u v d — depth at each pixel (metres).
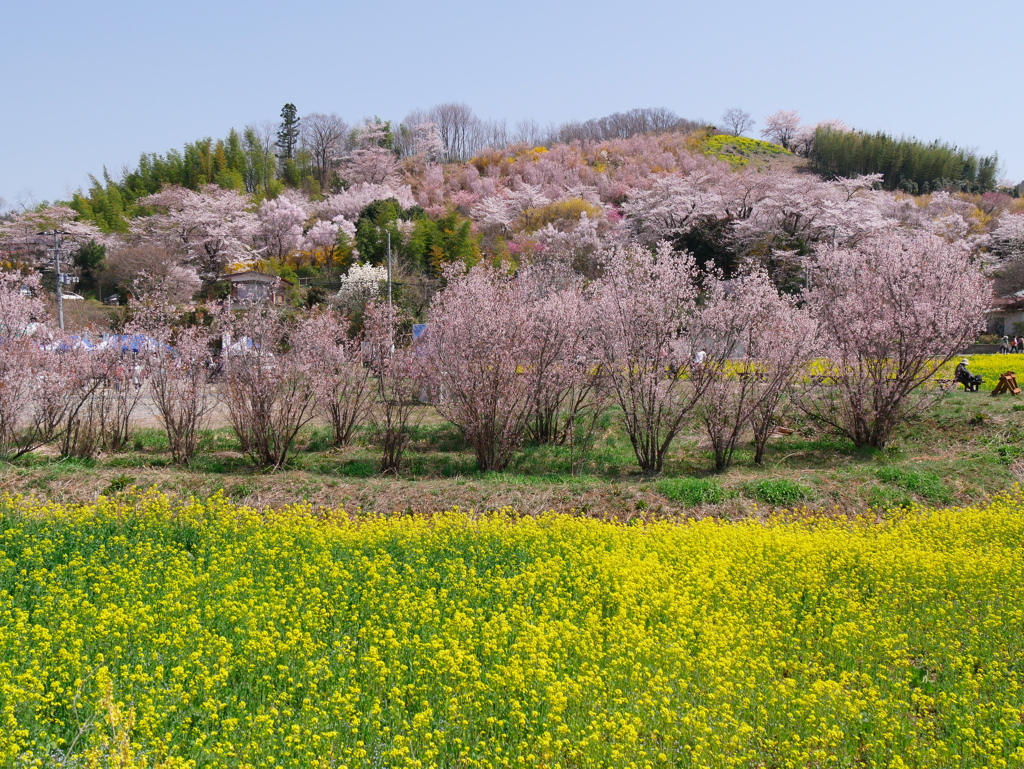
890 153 92.38
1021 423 16.14
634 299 14.98
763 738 5.55
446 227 47.94
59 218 57.59
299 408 15.66
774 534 10.18
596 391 15.85
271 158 87.38
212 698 5.70
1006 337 38.94
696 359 14.95
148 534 10.13
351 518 12.34
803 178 53.16
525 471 15.24
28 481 13.40
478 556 9.47
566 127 117.38
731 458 15.37
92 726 5.25
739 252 49.38
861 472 13.98
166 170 79.50
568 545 9.70
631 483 14.02
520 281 16.59
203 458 15.75
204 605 7.30
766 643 6.94
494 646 6.54
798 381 16.50
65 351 16.39
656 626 7.33
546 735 5.09
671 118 118.75
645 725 5.56
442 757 5.20
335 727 5.44
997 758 5.22
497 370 14.65
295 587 7.94
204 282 50.19
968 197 78.56
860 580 8.74
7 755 4.68
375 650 6.18
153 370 15.80
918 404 16.77
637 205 54.59
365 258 46.47
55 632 6.66
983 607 7.84
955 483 13.55
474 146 110.62
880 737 5.52
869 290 16.69
